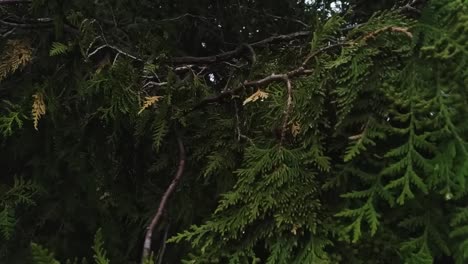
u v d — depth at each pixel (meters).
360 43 1.14
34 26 1.72
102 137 1.73
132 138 1.72
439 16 1.08
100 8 1.73
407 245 1.16
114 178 1.72
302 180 1.19
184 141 1.52
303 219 1.15
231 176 1.40
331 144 1.25
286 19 2.26
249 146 1.35
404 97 1.11
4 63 1.68
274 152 1.22
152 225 1.31
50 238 2.17
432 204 1.21
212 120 1.49
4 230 1.83
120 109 1.44
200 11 2.22
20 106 1.57
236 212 1.23
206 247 1.25
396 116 1.12
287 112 1.21
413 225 1.19
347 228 1.10
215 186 1.58
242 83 1.42
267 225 1.22
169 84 1.45
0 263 2.11
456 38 1.05
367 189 1.19
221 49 2.24
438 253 1.23
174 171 1.59
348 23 1.94
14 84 1.87
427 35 1.09
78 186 2.09
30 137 1.94
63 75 1.64
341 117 1.12
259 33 2.29
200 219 1.70
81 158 1.87
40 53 1.77
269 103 1.34
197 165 1.54
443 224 1.20
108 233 2.10
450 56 1.03
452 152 1.07
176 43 2.12
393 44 1.14
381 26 1.17
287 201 1.17
